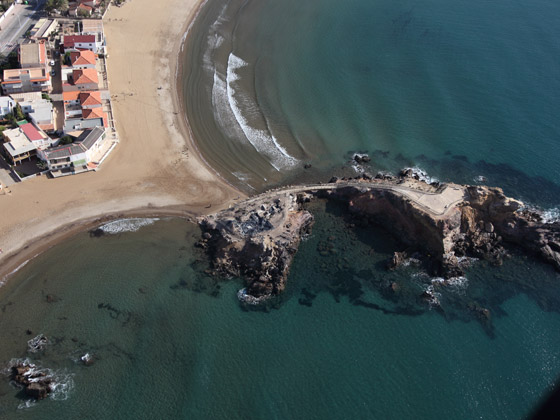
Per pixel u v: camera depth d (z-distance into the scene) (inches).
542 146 5674.2
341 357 3821.4
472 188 4736.7
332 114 6112.2
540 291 4320.9
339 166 5462.6
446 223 4446.4
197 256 4480.8
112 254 4471.0
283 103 6220.5
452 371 3767.2
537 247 4562.0
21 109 5565.9
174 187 5142.7
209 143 5659.5
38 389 3474.4
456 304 4190.5
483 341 3964.1
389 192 4763.8
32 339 3818.9
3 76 5821.9
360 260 4478.3
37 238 4566.9
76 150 5108.3
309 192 5036.9
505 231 4655.5
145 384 3612.2
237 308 4101.9
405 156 5590.6
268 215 4675.2
